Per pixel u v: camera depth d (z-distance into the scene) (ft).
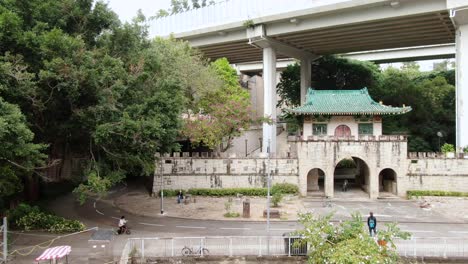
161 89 132.46
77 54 111.34
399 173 173.78
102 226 128.98
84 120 115.55
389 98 259.19
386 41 251.80
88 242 108.47
